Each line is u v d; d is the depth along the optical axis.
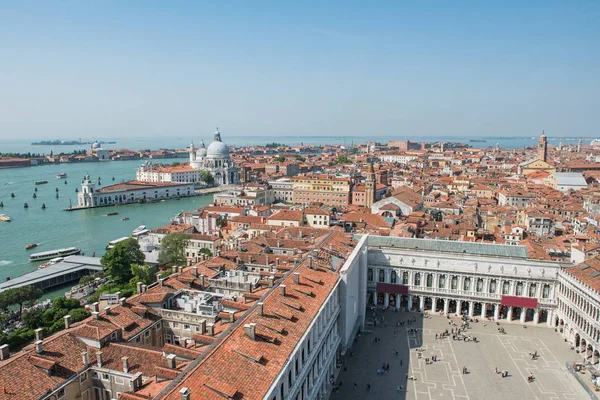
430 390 94.81
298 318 78.44
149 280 155.62
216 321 82.81
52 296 165.62
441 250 143.25
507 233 195.75
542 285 129.62
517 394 94.06
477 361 108.00
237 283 99.06
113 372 65.31
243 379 58.81
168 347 70.06
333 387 95.25
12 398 57.22
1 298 132.75
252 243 140.62
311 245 134.00
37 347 65.19
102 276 172.88
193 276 104.44
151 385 61.09
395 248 145.62
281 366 64.25
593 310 105.88
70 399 63.81
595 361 106.19
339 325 104.44
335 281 100.62
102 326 74.56
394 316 136.75
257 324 71.50
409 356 110.00
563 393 94.62
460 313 138.12
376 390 94.38
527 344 117.50
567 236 185.88
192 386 53.91
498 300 132.62
